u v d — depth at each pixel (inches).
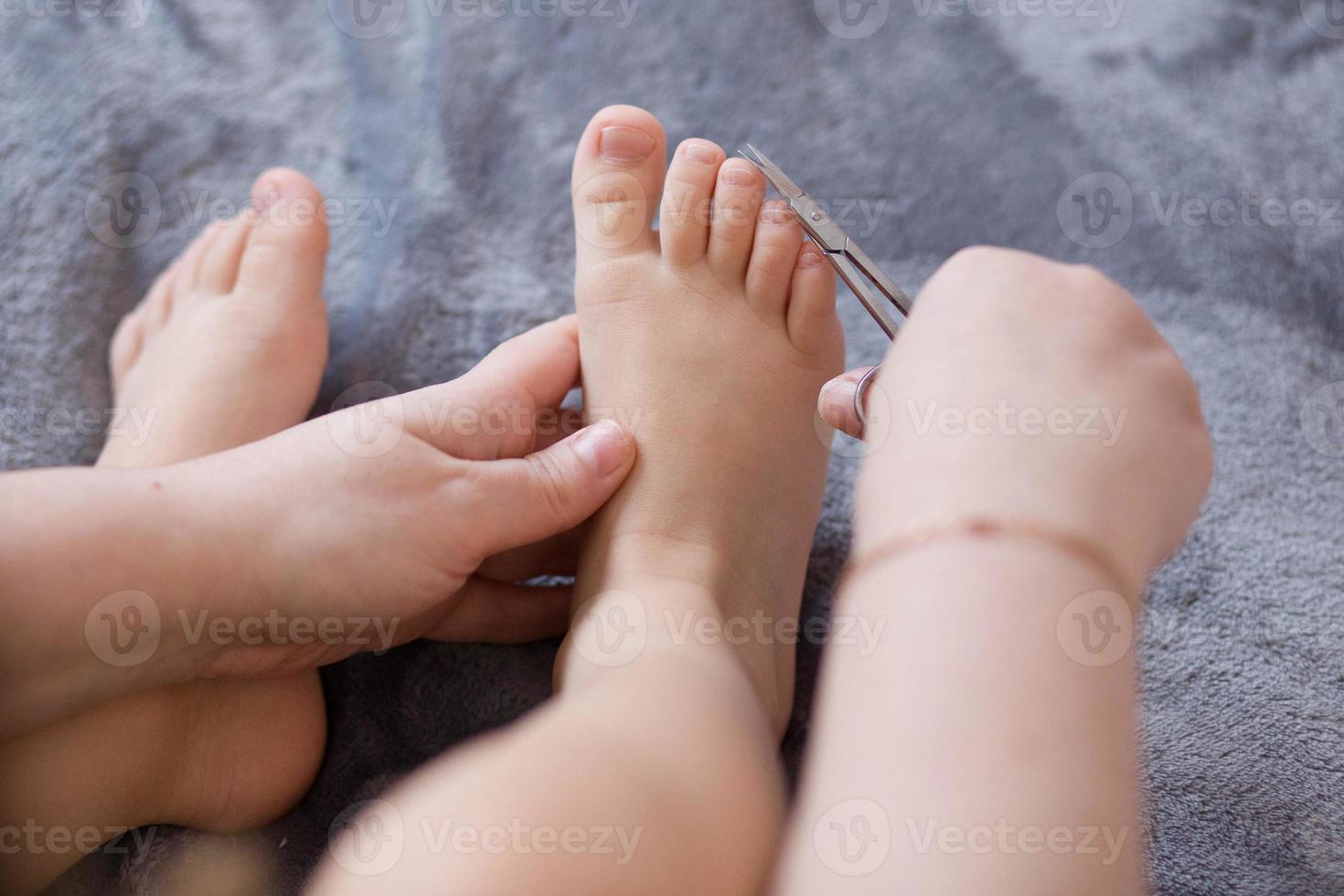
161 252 20.9
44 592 15.9
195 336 19.5
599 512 18.0
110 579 16.1
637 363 18.6
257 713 17.6
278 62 22.1
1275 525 19.0
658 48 22.1
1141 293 20.5
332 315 20.6
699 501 17.9
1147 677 18.3
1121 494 14.1
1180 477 14.4
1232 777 17.6
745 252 18.9
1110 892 12.0
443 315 20.5
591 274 19.0
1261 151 21.3
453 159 21.5
